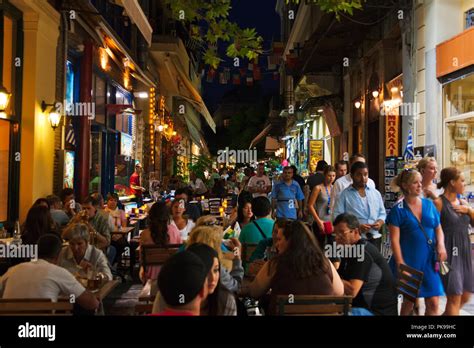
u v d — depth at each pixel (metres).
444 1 11.05
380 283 4.52
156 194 16.64
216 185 17.44
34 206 6.48
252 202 6.50
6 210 9.03
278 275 4.00
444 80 10.91
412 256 5.37
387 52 16.25
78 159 12.02
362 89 19.09
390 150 15.04
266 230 6.35
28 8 8.92
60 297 4.30
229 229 7.57
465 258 5.76
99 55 13.95
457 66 10.10
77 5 11.01
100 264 5.66
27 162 9.18
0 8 8.41
